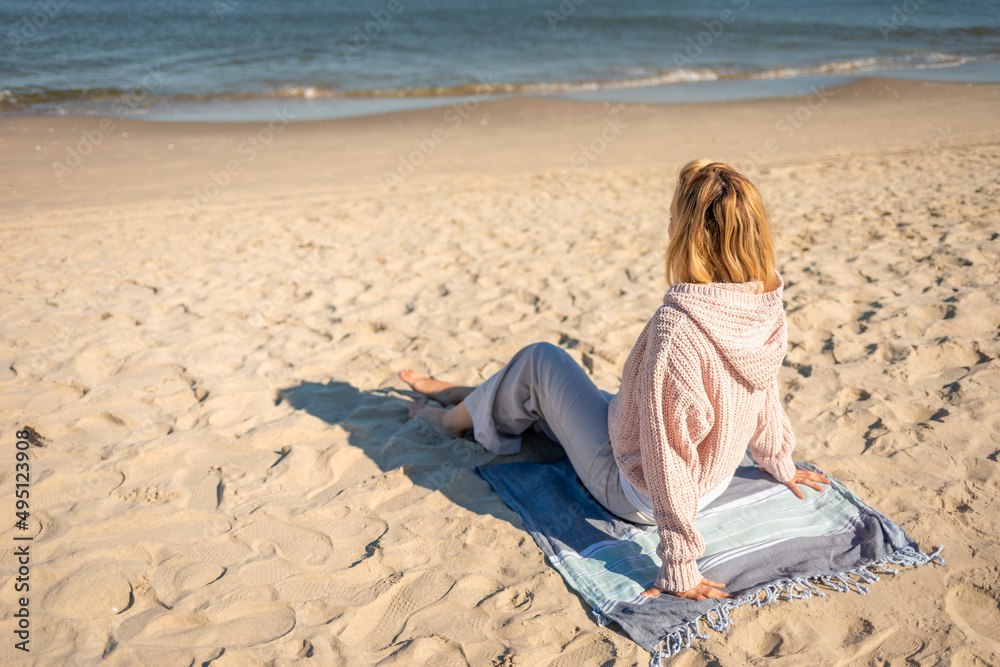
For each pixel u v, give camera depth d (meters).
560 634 1.90
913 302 3.86
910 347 3.35
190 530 2.33
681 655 1.82
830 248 4.96
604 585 2.03
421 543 2.27
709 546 2.13
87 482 2.57
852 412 2.91
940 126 10.50
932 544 2.16
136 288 4.63
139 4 30.86
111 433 2.91
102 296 4.45
